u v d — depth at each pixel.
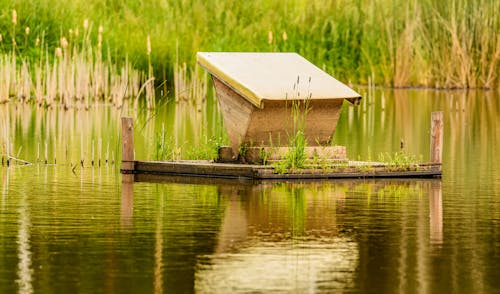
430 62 68.88
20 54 57.62
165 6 66.94
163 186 29.98
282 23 69.00
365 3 70.50
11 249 21.19
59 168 33.94
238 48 66.94
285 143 32.81
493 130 46.62
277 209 26.03
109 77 61.88
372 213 25.55
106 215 25.00
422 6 69.44
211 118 51.19
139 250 21.16
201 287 18.44
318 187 29.98
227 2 69.06
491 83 67.94
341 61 70.00
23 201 27.02
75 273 19.33
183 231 23.09
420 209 26.19
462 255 20.89
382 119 51.66
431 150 32.78
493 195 28.59
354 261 20.34
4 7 62.12
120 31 64.38
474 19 67.62
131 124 33.09
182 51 64.75
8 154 35.34
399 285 18.62
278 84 32.38
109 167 34.41
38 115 50.97
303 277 19.12
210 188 29.61
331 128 33.16
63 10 63.44
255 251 21.11
